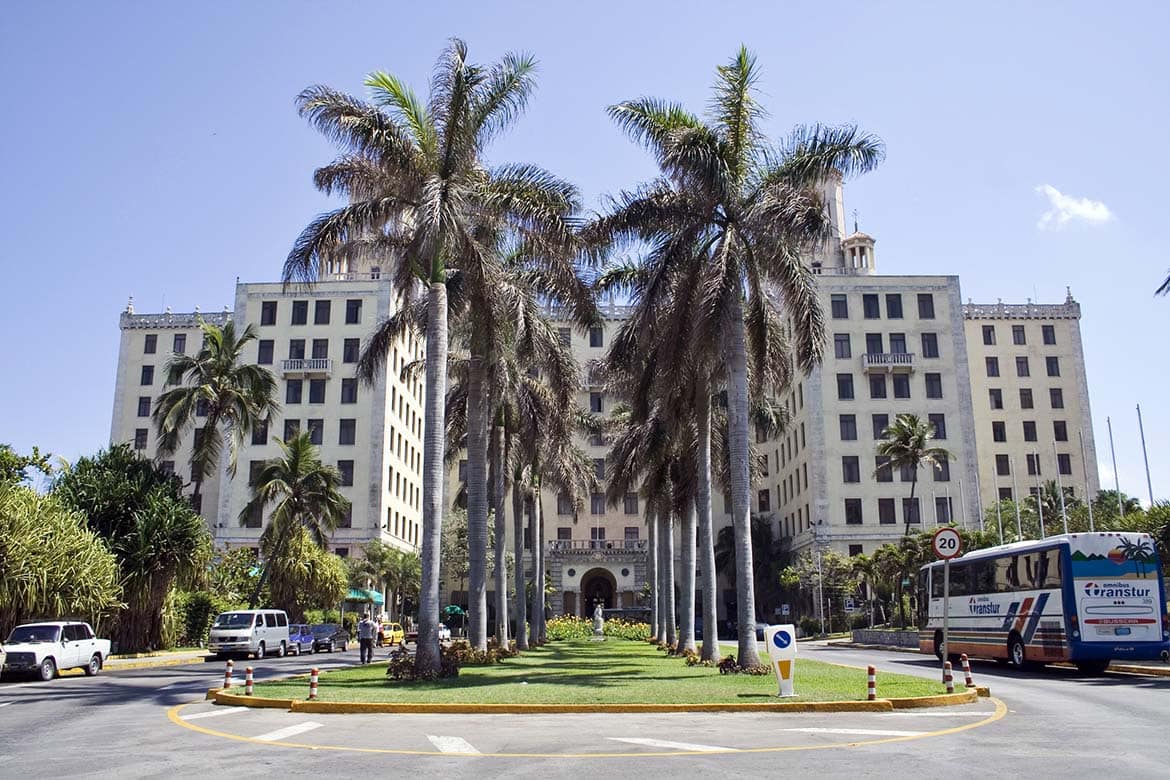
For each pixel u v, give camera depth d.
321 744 11.30
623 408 44.94
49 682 24.03
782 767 9.40
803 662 29.03
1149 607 22.69
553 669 23.97
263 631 37.03
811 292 22.73
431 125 22.55
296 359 68.81
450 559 74.81
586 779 8.75
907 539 51.25
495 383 28.89
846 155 23.30
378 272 71.31
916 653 38.12
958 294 71.81
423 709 14.97
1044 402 81.56
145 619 37.25
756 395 25.48
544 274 25.94
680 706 14.92
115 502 36.88
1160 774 9.01
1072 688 19.80
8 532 28.86
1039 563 24.05
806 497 71.19
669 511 38.41
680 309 23.34
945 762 9.71
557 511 82.56
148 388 80.81
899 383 70.31
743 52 23.62
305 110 21.77
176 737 12.11
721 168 21.97
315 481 48.28
